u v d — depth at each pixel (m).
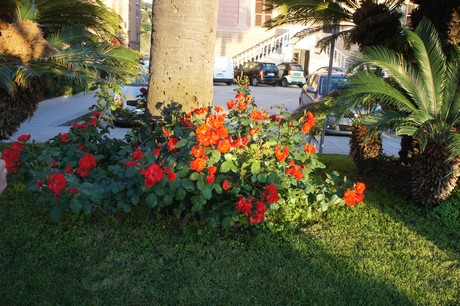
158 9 5.38
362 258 4.12
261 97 22.30
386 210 5.49
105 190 3.93
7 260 3.75
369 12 6.71
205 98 5.62
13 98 6.82
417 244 4.55
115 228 4.42
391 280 3.78
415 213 5.50
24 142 4.70
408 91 5.26
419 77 5.32
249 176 4.25
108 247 4.04
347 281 3.70
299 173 4.31
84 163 4.11
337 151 10.03
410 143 6.64
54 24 8.52
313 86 14.35
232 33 30.83
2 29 7.10
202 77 5.53
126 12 39.00
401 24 6.54
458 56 5.16
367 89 5.04
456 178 5.33
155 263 3.77
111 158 5.54
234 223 4.33
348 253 4.20
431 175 5.33
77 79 6.32
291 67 29.39
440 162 5.25
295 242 4.35
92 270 3.63
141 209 4.72
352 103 4.98
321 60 30.36
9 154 4.43
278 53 31.19
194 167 3.66
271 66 29.23
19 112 7.20
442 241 4.68
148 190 3.79
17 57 6.66
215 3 5.48
